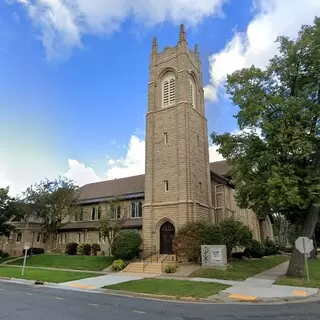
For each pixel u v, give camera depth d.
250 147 21.42
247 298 13.56
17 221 44.59
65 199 40.97
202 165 33.25
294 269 19.95
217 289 15.62
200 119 35.22
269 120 20.38
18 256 42.03
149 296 14.57
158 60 36.19
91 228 40.00
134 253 28.53
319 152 19.80
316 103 19.86
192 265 25.16
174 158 30.97
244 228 28.25
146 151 33.03
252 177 21.05
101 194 44.38
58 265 31.00
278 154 19.38
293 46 20.58
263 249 37.28
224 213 34.22
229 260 28.77
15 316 10.06
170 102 33.75
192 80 36.28
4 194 38.12
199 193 31.28
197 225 26.45
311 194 17.67
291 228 64.25
